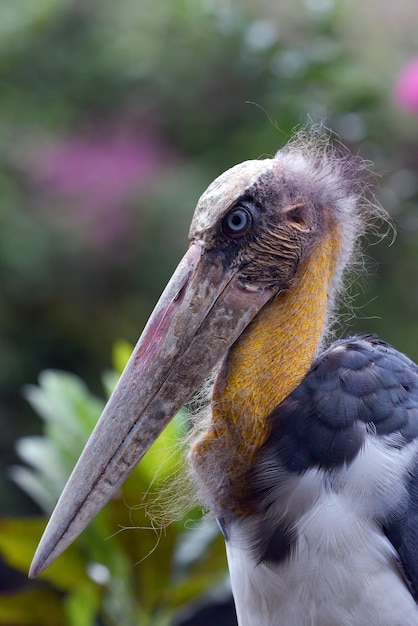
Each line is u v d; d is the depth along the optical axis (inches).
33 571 194.4
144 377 198.2
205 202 199.8
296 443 193.2
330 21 485.4
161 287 589.3
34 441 323.0
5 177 598.5
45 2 626.5
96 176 589.0
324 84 467.2
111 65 605.3
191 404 208.8
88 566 309.7
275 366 199.3
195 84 568.4
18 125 611.5
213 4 522.3
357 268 230.8
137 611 307.3
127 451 197.3
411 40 483.5
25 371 597.0
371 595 188.2
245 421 197.6
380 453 189.6
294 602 193.3
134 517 288.0
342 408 192.1
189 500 204.7
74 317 602.2
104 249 592.7
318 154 214.7
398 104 457.1
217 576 304.7
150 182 585.9
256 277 199.6
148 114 591.2
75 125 608.4
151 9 603.8
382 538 188.5
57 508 196.9
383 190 439.5
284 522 192.2
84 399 323.6
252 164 202.8
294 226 200.7
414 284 511.2
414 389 196.5
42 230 591.5
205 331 198.4
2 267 589.9
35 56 625.6
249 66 511.2
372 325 509.0
